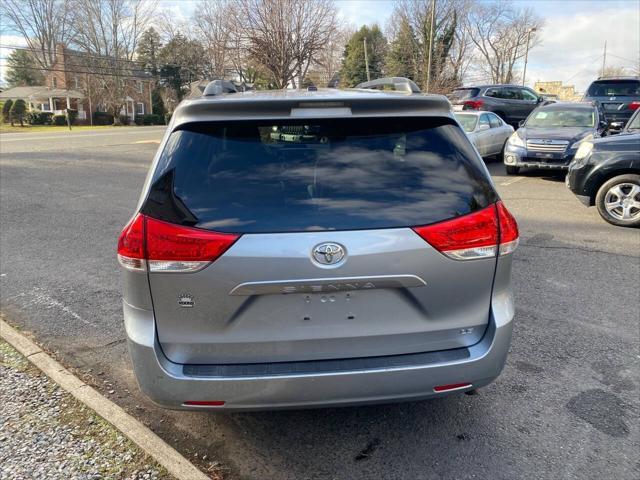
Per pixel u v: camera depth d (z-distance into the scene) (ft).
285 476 8.46
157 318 7.61
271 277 7.33
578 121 37.93
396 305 7.72
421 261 7.57
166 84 209.97
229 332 7.55
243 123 7.89
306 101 7.77
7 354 12.17
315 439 9.37
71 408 10.01
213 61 116.16
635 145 23.40
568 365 11.77
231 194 7.56
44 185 36.32
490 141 44.32
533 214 26.45
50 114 178.81
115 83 186.29
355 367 7.65
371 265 7.44
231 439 9.38
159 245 7.39
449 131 8.25
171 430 9.62
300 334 7.61
